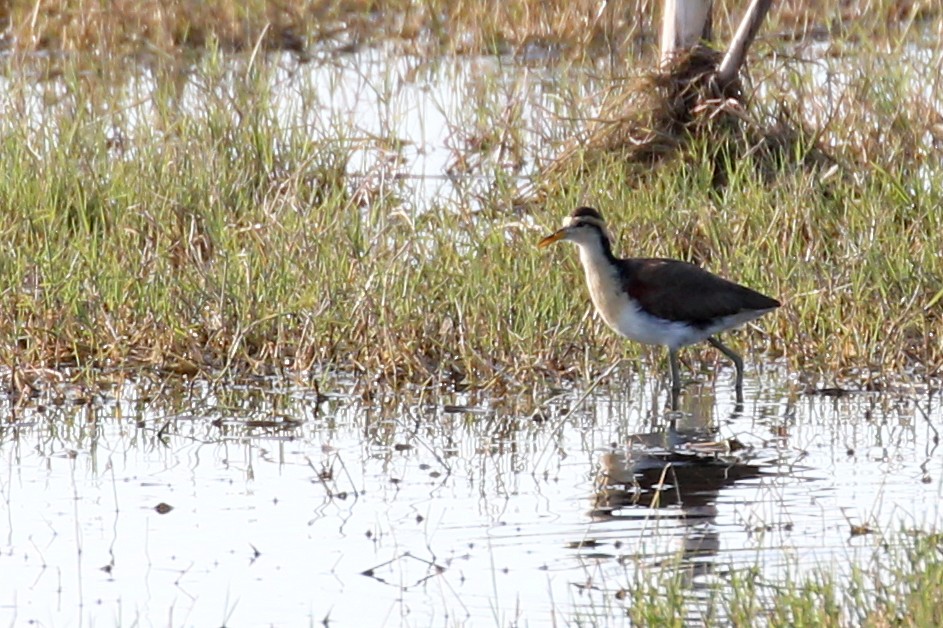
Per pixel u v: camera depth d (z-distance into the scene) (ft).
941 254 50.39
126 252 52.26
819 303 48.39
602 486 37.73
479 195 59.98
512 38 82.23
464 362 46.83
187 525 35.53
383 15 86.22
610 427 42.63
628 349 48.29
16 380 45.55
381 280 48.93
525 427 42.73
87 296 49.26
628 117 62.64
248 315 48.57
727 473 38.32
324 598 31.42
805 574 31.04
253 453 40.70
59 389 45.39
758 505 35.88
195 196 57.41
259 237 51.98
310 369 47.29
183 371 47.52
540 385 46.11
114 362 47.67
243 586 32.09
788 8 83.76
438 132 69.92
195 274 50.90
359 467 39.52
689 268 45.55
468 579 32.22
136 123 64.90
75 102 68.08
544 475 38.65
